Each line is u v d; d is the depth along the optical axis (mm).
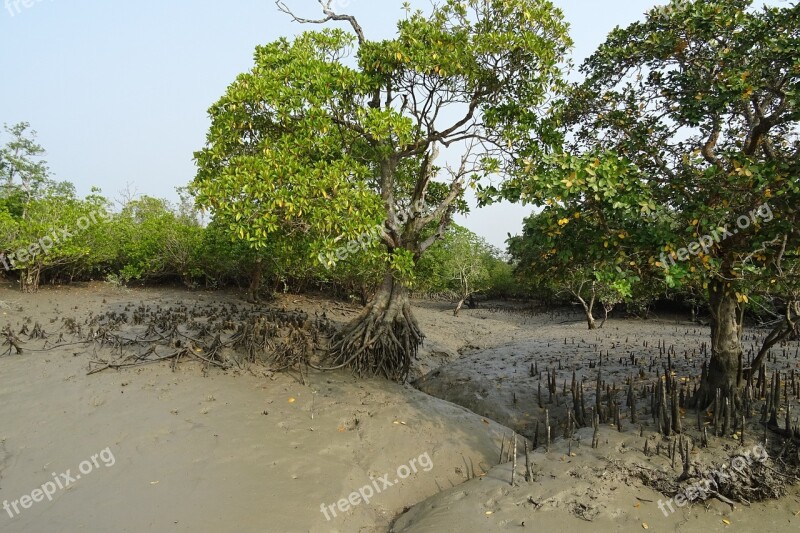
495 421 9578
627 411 8656
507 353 14672
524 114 10008
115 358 10062
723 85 6871
